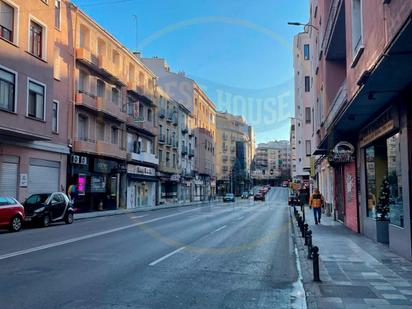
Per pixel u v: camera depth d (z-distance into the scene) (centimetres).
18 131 2170
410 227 1007
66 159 2900
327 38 1853
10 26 2184
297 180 5175
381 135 1236
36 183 2544
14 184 2339
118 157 3588
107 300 661
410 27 641
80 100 3036
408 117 1001
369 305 632
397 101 1059
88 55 3123
